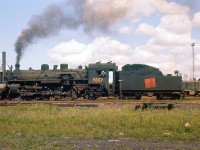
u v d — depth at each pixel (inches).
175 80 1707.7
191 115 823.1
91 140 548.1
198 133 611.8
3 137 571.5
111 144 513.0
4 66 1603.1
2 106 1115.9
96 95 1633.9
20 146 490.6
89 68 1647.4
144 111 917.8
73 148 478.6
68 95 1610.5
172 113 853.2
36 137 572.4
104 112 885.8
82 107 1083.3
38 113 896.3
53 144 506.6
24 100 1530.5
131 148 478.0
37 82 1614.2
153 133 609.3
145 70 1704.0
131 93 1694.1
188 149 474.3
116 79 1696.6
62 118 792.9
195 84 2014.0
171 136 581.6
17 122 756.6
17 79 1600.6
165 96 1710.1
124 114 829.2
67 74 1633.9
